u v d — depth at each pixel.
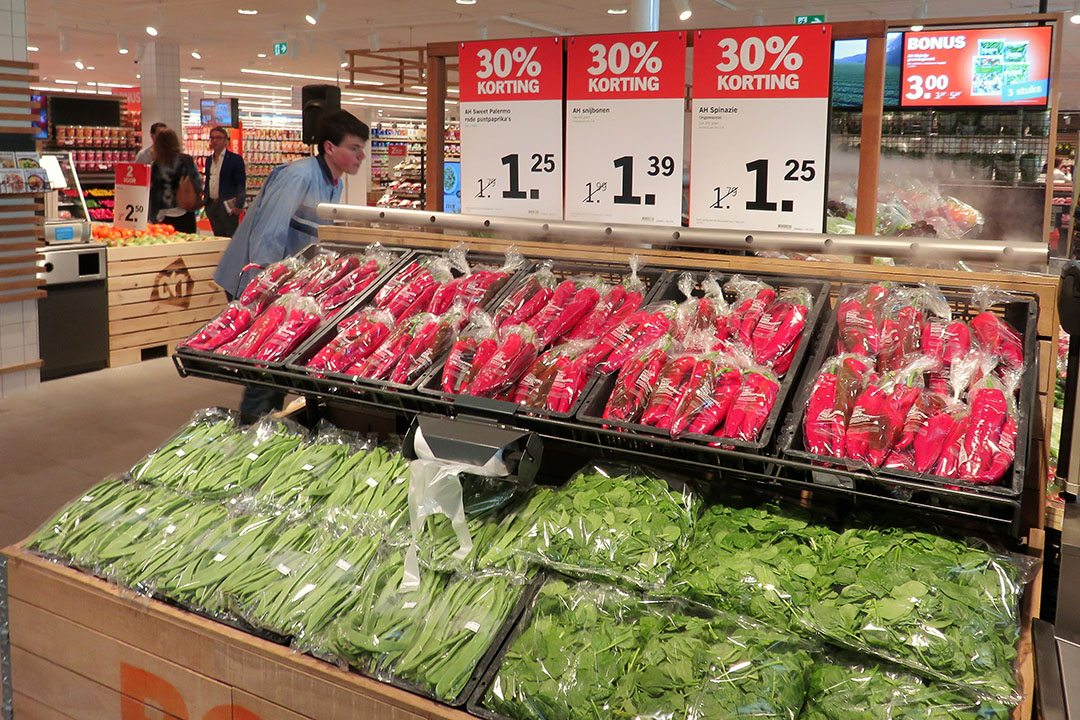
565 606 1.72
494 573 1.83
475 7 12.02
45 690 2.19
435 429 1.95
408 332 2.21
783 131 2.28
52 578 2.11
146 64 15.87
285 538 2.05
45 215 7.08
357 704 1.70
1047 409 1.94
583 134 2.54
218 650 1.87
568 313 2.21
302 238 4.14
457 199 9.84
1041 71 3.65
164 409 6.19
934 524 1.76
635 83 2.44
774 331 2.00
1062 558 1.63
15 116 6.17
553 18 12.99
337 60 17.78
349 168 4.21
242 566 1.98
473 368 2.07
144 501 2.26
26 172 6.22
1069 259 1.79
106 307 7.27
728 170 2.36
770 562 1.66
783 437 1.72
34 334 6.62
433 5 11.88
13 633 2.22
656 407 1.82
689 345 1.97
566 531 1.80
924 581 1.55
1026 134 3.75
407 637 1.74
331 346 2.23
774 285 2.19
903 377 1.75
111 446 5.37
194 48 16.50
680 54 2.37
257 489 2.23
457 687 1.62
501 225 2.54
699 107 2.37
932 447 1.62
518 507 1.98
